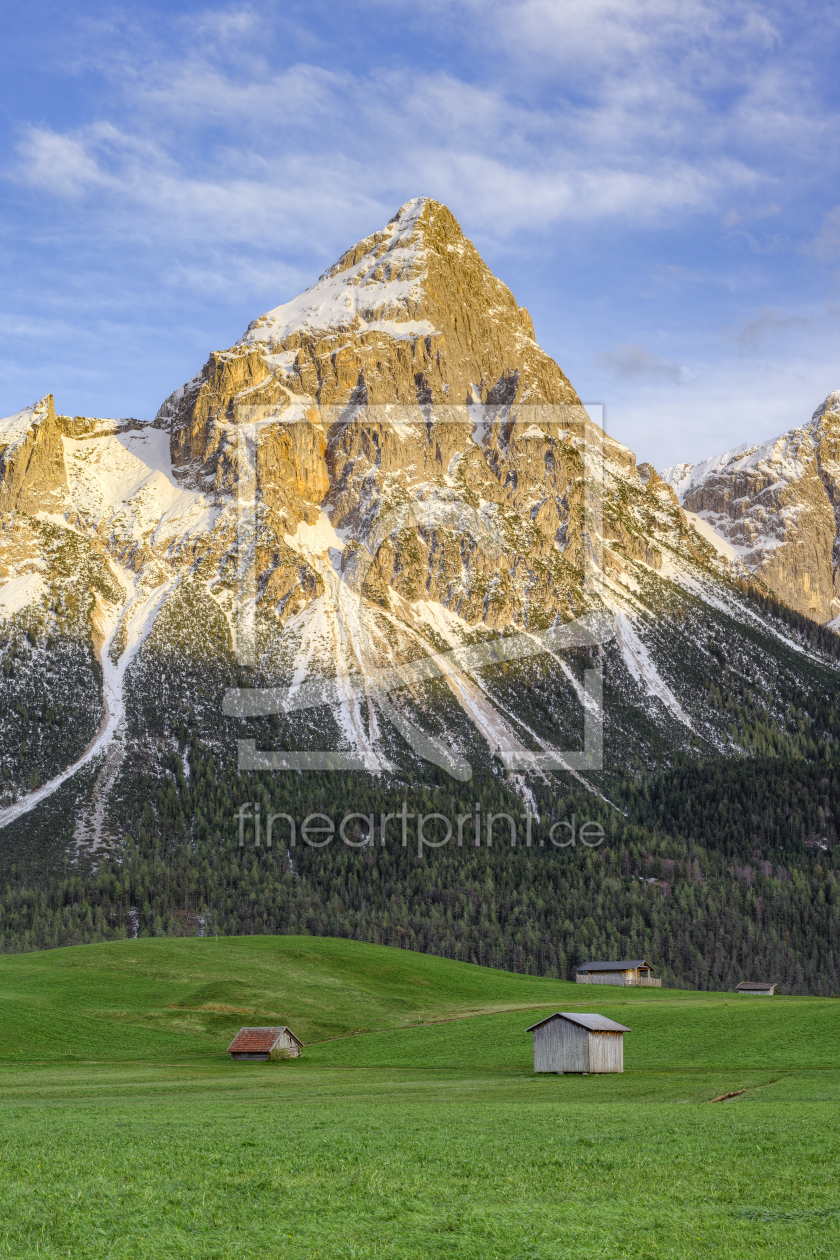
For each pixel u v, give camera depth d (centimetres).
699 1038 9881
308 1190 3862
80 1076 8719
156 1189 3844
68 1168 4134
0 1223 3403
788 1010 10769
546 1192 3900
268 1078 8562
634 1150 4609
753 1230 3428
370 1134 5003
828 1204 3731
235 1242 3250
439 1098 6919
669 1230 3419
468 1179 4078
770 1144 4719
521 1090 7412
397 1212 3606
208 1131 5078
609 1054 8538
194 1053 10862
